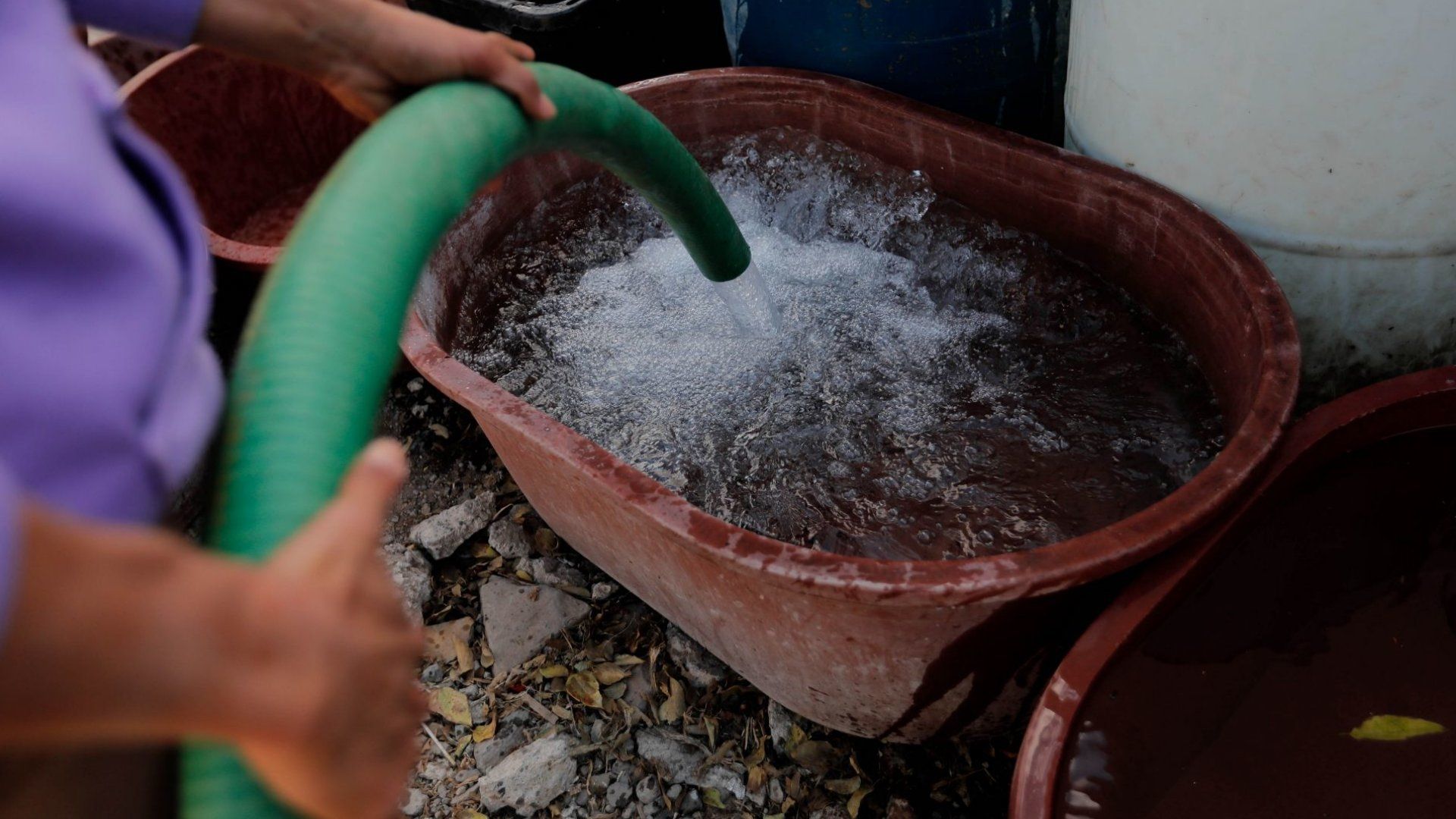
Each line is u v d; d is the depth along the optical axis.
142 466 0.51
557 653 1.76
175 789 0.58
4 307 0.44
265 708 0.39
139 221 0.52
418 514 2.03
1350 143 1.38
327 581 0.43
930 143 1.91
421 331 1.63
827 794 1.54
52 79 0.50
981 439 1.70
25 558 0.34
